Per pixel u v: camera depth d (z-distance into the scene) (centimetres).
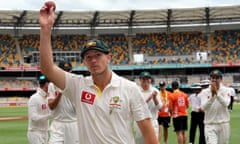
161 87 1363
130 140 398
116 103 387
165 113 1432
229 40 6072
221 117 962
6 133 1986
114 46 6262
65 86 403
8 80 5819
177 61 5947
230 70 5881
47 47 382
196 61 5841
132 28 6378
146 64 5928
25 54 6022
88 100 392
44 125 827
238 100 5297
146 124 401
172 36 6278
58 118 820
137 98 395
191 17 6100
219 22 6178
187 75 5925
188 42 6172
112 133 386
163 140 1611
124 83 397
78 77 405
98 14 6003
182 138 1336
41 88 820
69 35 6338
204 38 6175
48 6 382
